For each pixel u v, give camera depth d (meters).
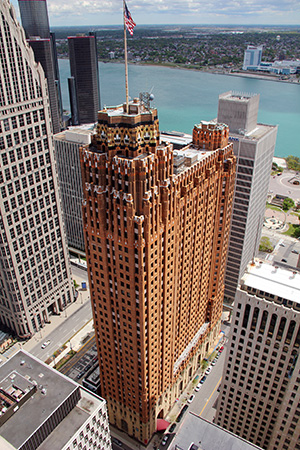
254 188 192.38
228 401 139.12
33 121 169.12
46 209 192.25
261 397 128.38
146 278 117.44
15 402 90.94
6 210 168.75
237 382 131.62
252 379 126.62
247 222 198.38
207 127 151.62
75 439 90.06
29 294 196.75
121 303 125.50
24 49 155.00
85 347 199.38
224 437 102.25
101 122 106.69
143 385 139.12
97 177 109.62
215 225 168.00
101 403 99.12
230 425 145.12
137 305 121.81
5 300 195.50
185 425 105.06
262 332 114.62
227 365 130.25
